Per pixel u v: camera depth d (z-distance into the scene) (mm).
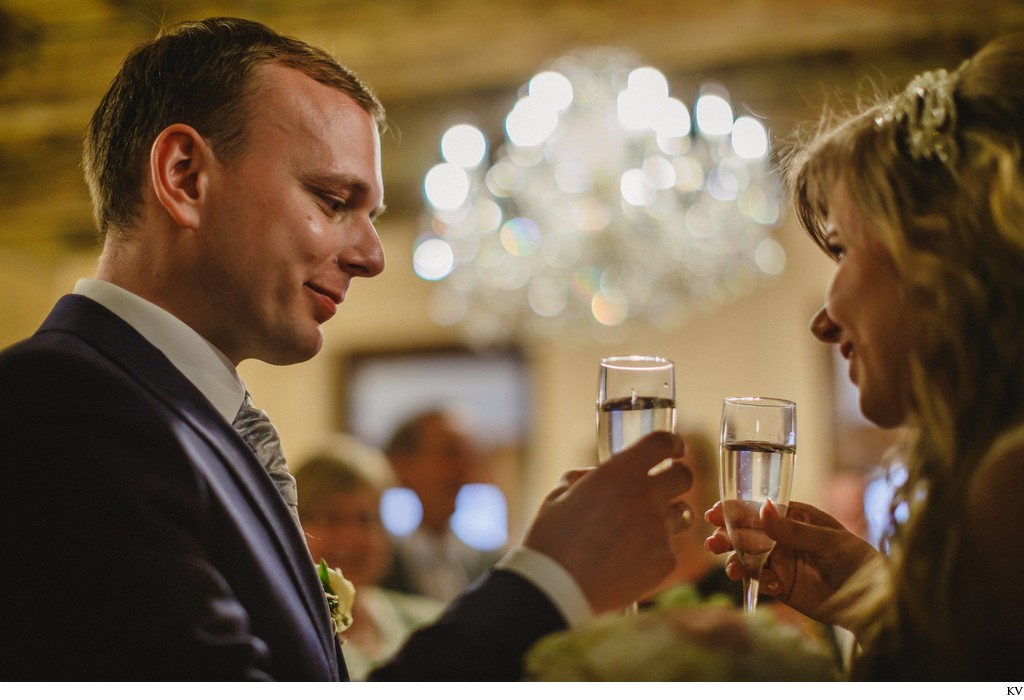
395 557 3779
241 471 1261
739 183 4633
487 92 6473
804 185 1324
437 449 3887
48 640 1054
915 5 5363
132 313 1332
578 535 1099
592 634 947
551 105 4559
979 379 1055
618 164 4527
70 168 7289
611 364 1291
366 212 1457
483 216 5148
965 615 977
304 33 5723
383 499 3004
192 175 1368
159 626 1049
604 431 1260
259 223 1359
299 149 1380
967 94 1146
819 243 1341
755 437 1259
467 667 1016
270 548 1246
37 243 8242
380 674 1035
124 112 1438
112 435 1139
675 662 902
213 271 1366
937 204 1111
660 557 1106
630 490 1123
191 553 1106
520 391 7797
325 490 2891
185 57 1417
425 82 6328
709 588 2354
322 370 8180
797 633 966
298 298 1390
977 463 1012
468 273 5496
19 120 6633
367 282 8195
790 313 6988
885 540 1153
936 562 1004
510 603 1059
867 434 6680
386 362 8094
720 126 4613
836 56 5906
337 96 1438
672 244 4766
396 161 6738
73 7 5484
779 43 5836
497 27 5688
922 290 1100
